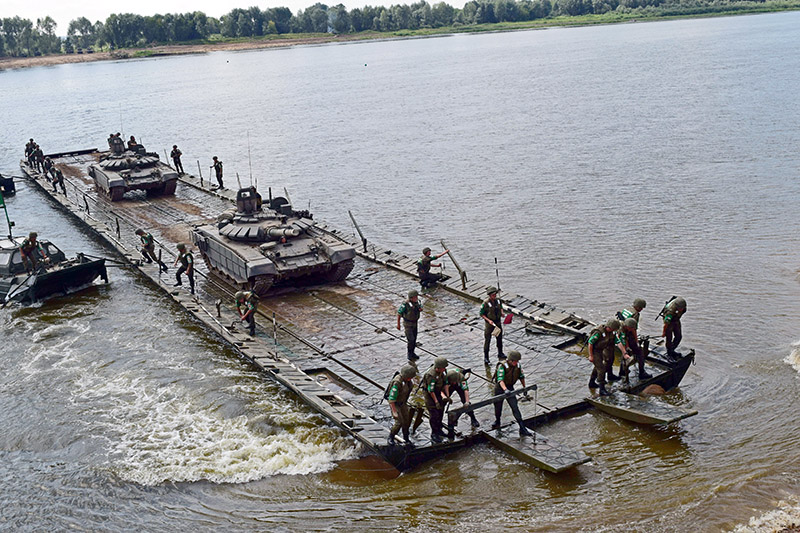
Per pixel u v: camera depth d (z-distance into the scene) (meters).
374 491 17.03
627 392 19.94
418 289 28.48
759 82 88.38
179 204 44.34
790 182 42.69
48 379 23.70
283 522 16.11
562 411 19.41
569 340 23.22
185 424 20.42
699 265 31.09
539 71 129.25
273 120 87.12
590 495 16.31
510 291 29.75
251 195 31.44
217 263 30.67
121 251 34.84
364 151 62.91
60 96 132.62
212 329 25.94
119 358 24.94
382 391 20.67
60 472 18.50
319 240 29.55
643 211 39.44
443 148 61.81
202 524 16.22
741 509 15.42
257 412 20.72
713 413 19.59
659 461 17.44
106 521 16.50
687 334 24.73
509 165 53.31
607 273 31.02
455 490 16.80
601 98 86.62
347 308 26.95
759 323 25.17
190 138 76.69
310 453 18.69
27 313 29.69
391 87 119.56
